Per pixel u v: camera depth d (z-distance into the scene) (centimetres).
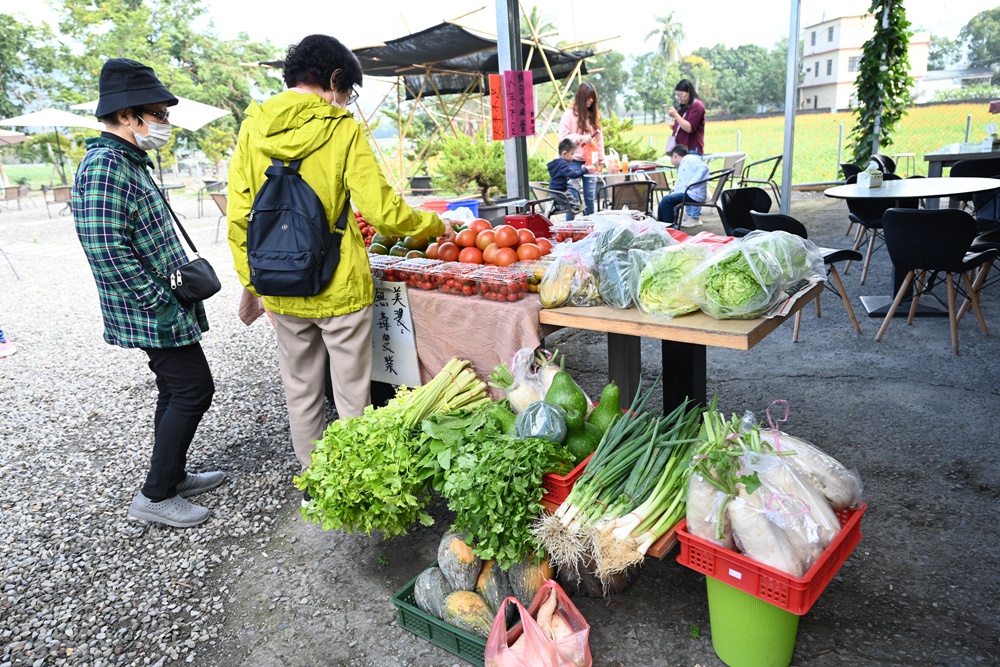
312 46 228
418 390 246
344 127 231
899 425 304
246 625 216
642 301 217
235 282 775
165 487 272
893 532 233
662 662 185
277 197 228
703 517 164
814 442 297
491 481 183
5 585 243
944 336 406
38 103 2838
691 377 242
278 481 306
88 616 224
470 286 258
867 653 182
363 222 331
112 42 2684
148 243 242
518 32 499
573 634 173
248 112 239
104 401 424
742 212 504
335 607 221
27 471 333
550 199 660
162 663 202
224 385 436
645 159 1506
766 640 168
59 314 671
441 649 197
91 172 226
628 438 204
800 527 154
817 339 421
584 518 181
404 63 1048
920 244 367
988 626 188
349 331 251
